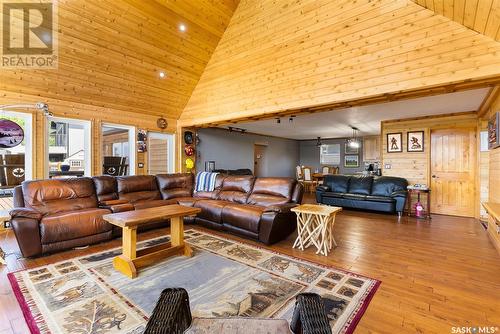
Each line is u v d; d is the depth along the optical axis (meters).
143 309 2.02
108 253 3.25
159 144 7.20
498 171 3.89
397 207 5.65
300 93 4.32
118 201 4.13
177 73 5.43
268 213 3.60
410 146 6.23
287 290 2.33
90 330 1.77
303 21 4.11
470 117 5.52
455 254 3.28
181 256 3.13
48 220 3.17
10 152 4.70
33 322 1.85
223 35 5.16
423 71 3.15
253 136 9.72
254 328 1.30
